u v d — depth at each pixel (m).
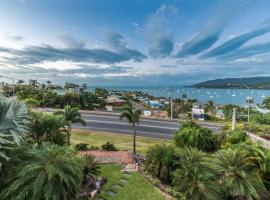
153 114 81.94
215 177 22.34
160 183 26.97
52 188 15.29
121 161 33.22
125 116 39.25
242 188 20.66
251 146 25.12
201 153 24.73
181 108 95.75
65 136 32.44
